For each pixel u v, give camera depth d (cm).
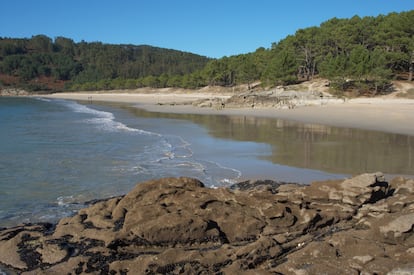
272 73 7269
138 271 757
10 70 18225
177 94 10738
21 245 909
